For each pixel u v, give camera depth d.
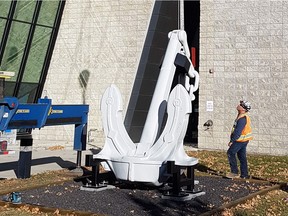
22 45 18.78
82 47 19.33
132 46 18.47
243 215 6.45
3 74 8.02
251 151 15.62
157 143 7.87
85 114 10.68
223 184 9.05
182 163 7.55
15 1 17.64
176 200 7.36
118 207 6.79
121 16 18.67
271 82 15.46
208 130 16.36
